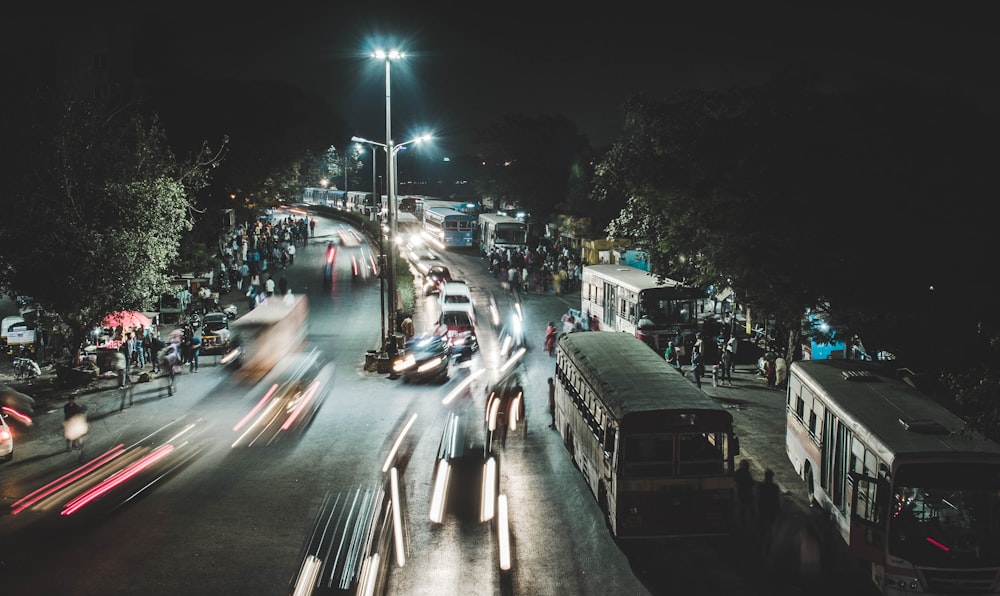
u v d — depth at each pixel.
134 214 29.14
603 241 50.91
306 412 25.77
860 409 15.23
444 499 18.28
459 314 36.12
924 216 19.27
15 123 28.09
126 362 27.69
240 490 18.80
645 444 15.39
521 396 27.66
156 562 14.91
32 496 18.42
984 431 13.94
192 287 44.03
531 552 15.57
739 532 16.55
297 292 49.66
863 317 20.98
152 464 20.75
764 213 21.17
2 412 25.42
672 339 31.20
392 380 30.27
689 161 23.70
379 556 15.23
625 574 14.70
